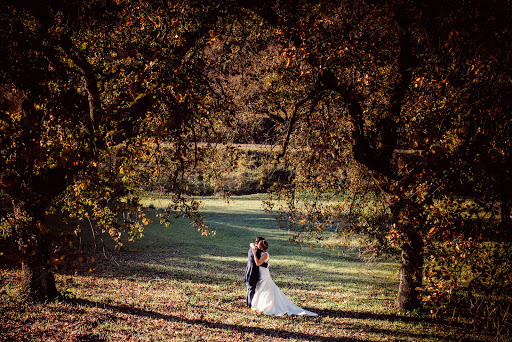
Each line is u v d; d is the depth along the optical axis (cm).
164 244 2392
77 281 1279
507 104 695
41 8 758
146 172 1032
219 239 2797
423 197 718
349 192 1363
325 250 2673
